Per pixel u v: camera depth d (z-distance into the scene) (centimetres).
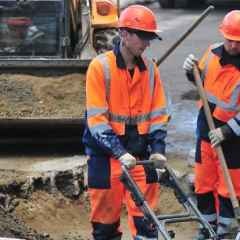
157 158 1653
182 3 7138
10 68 2881
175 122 3269
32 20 3027
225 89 1912
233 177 1950
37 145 2812
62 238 2272
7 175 2478
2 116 2702
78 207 2477
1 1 3008
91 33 3017
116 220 1791
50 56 3055
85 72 2897
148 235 1727
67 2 3012
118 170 1739
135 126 1725
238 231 1673
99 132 1667
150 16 1639
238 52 1891
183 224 2419
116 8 3070
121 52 1694
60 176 2511
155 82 1734
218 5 7225
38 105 2775
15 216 2308
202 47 5025
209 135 1880
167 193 2502
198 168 2011
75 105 2780
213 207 2028
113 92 1698
